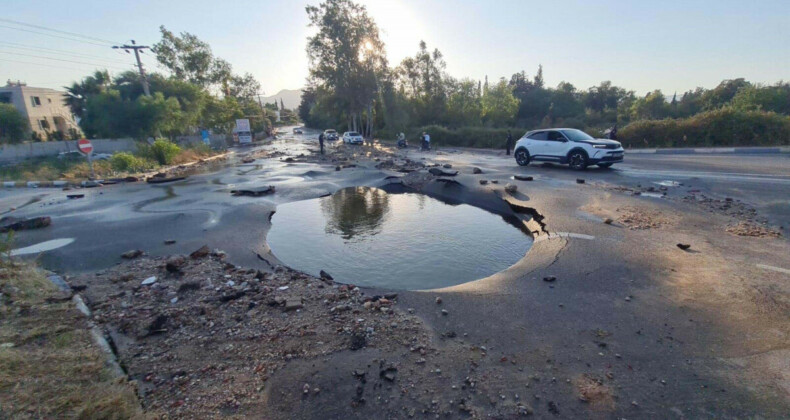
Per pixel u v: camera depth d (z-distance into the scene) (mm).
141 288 5008
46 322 3939
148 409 2770
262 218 9164
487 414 2729
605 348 3494
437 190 13094
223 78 46781
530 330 3820
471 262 6637
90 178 16359
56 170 18688
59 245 7059
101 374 3074
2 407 2523
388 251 7293
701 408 2766
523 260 6078
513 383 3043
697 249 5953
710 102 42938
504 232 8391
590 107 68250
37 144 31328
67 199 11992
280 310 4312
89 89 37781
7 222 8984
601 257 5789
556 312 4184
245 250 6766
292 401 2863
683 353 3395
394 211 10664
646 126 24047
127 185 15016
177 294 4805
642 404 2814
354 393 2939
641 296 4496
